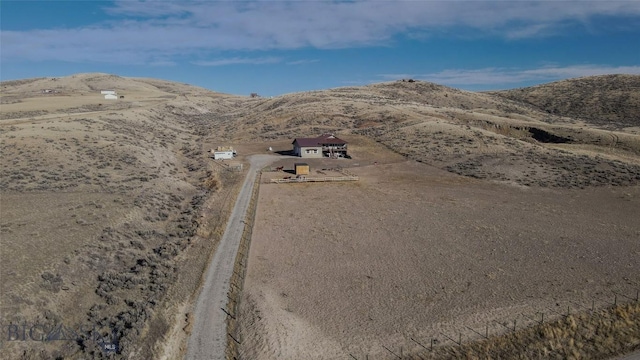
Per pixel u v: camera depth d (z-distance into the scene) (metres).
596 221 46.81
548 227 45.00
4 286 26.61
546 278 33.81
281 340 26.12
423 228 45.22
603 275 34.16
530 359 24.70
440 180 66.12
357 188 62.12
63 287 28.52
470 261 37.16
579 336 26.69
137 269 33.34
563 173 67.19
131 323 26.14
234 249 39.31
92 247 34.59
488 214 49.56
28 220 38.31
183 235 41.94
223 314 28.86
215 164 77.62
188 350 25.05
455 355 24.92
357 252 39.28
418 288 32.59
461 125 101.69
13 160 56.31
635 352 25.48
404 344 25.91
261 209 51.62
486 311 29.23
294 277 34.44
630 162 77.75
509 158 75.44
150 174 60.16
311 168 75.69
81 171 55.88
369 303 30.56
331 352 25.28
